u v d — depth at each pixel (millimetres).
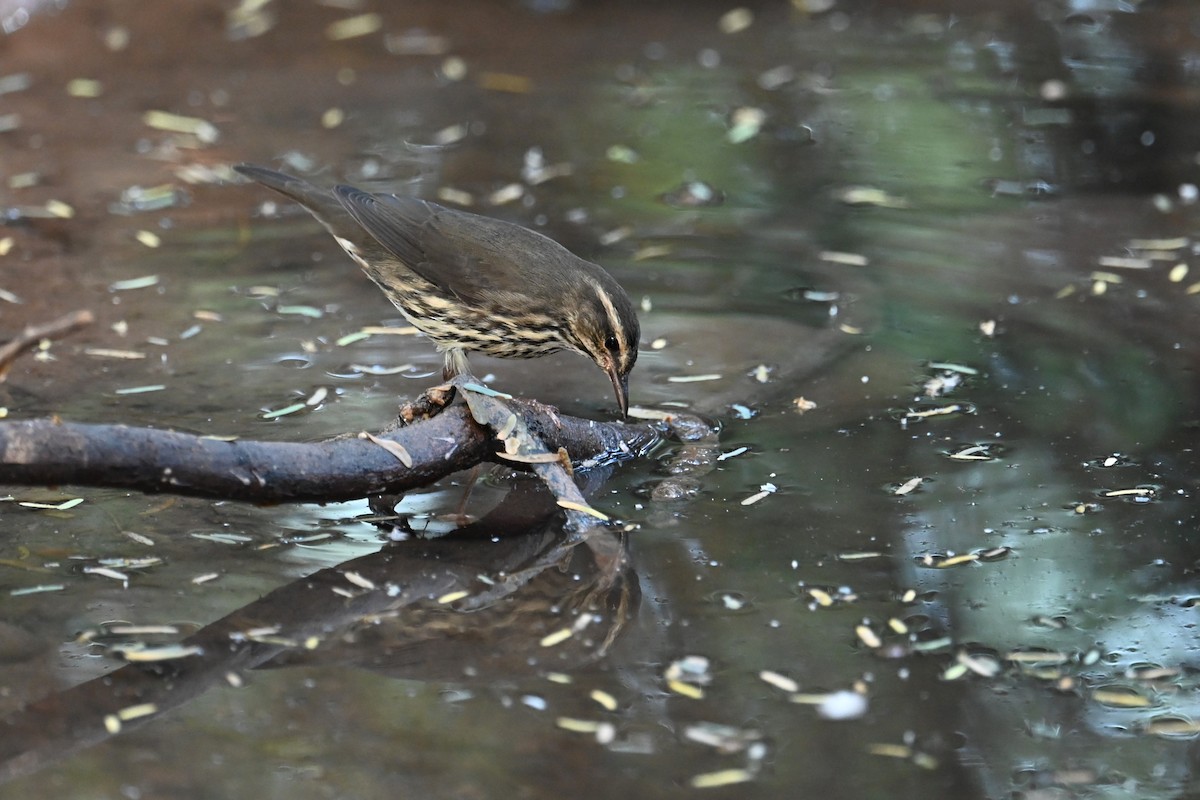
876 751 6836
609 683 7352
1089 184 15211
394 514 9164
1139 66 18891
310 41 19500
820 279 13055
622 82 18344
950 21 20984
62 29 19234
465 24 20453
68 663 7402
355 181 14922
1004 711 7164
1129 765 6754
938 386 10984
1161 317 12055
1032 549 8711
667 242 13875
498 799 6402
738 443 10211
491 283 10664
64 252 13125
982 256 13461
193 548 8648
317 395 10609
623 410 10391
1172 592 8250
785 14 21328
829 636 7797
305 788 6453
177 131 16219
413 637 7746
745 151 16234
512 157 15852
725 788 6539
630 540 8844
